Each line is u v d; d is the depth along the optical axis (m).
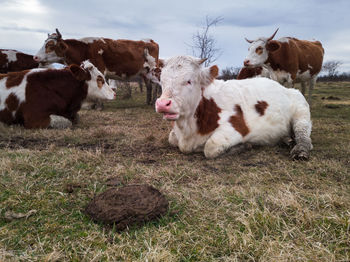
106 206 1.19
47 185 1.47
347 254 0.97
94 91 3.17
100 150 2.07
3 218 1.17
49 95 2.94
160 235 1.07
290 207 1.27
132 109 4.84
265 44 4.26
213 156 2.00
